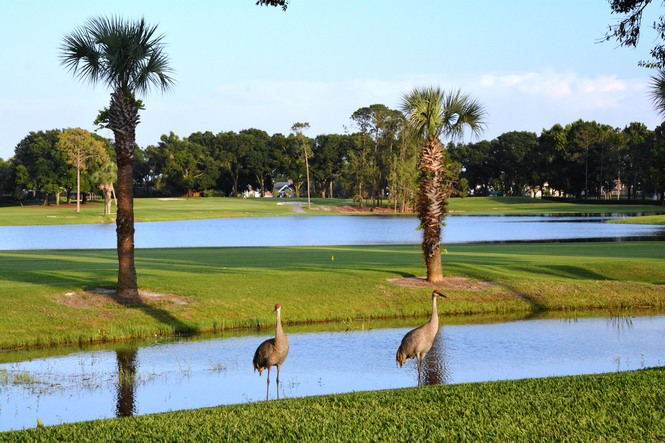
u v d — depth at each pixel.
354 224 92.19
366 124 140.38
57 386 15.67
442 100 27.28
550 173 159.25
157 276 26.86
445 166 27.69
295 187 188.62
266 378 16.28
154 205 134.50
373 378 16.20
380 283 27.05
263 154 182.75
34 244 59.69
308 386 15.53
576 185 160.12
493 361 17.77
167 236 69.06
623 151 149.00
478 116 27.38
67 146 138.25
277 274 27.77
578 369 16.81
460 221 91.94
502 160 189.25
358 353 18.84
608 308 26.56
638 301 27.12
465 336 21.09
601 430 9.46
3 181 161.38
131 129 23.02
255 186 195.88
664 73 21.08
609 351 18.92
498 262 32.66
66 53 22.31
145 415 10.98
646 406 10.40
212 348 19.67
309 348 19.50
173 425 10.04
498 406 10.61
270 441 9.19
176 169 168.75
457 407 10.62
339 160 185.25
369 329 22.39
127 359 18.33
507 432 9.41
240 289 25.23
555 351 18.95
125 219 23.11
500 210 128.25
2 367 17.45
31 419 13.24
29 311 21.56
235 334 21.72
